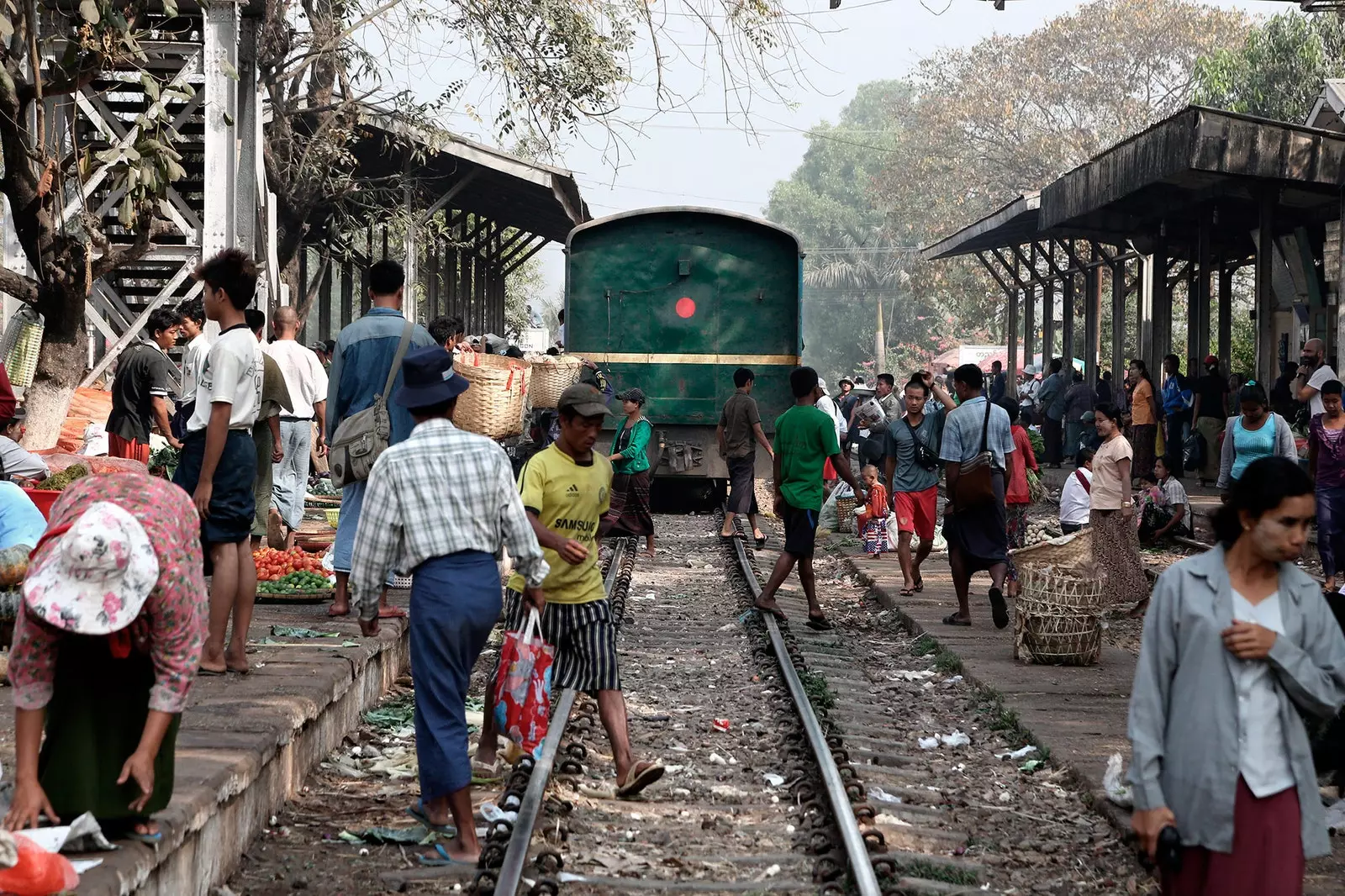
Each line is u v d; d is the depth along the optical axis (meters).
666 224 19.50
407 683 9.06
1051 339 34.03
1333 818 6.02
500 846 5.49
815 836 6.01
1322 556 11.68
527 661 6.00
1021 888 5.61
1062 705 8.53
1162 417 24.45
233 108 14.55
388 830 5.95
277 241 20.27
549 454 6.50
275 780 6.11
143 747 4.11
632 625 11.73
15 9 11.49
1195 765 3.73
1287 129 17.12
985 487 11.13
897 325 86.81
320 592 9.32
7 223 15.05
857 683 9.64
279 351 11.36
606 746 7.73
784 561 11.47
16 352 13.72
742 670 10.03
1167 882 3.88
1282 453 12.06
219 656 6.94
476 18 20.33
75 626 3.89
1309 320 24.52
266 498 7.38
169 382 14.11
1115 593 12.20
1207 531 17.72
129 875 4.10
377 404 8.27
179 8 15.35
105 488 4.17
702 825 6.30
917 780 7.21
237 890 5.26
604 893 5.37
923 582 14.16
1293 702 3.80
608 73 20.69
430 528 5.54
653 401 19.45
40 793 4.06
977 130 55.53
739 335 19.48
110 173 14.27
